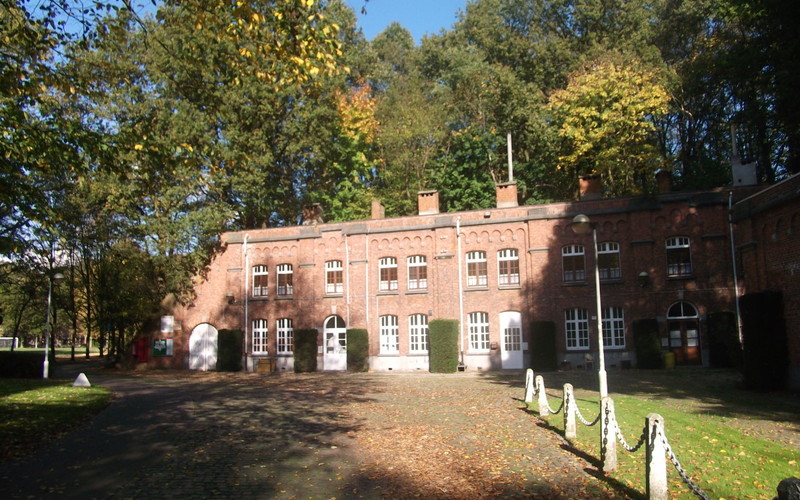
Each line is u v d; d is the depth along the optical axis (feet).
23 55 45.57
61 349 278.26
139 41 107.96
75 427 52.19
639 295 108.37
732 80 101.40
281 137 134.51
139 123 48.65
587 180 115.75
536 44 154.10
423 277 122.11
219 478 34.76
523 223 117.08
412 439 45.73
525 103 144.46
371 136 160.97
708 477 31.42
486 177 153.79
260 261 132.26
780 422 48.47
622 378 88.28
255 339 130.93
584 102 129.90
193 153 50.85
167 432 49.52
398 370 120.26
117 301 128.67
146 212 130.31
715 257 105.19
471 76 150.71
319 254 128.67
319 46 44.42
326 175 155.22
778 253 74.95
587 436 43.96
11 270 107.65
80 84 47.85
